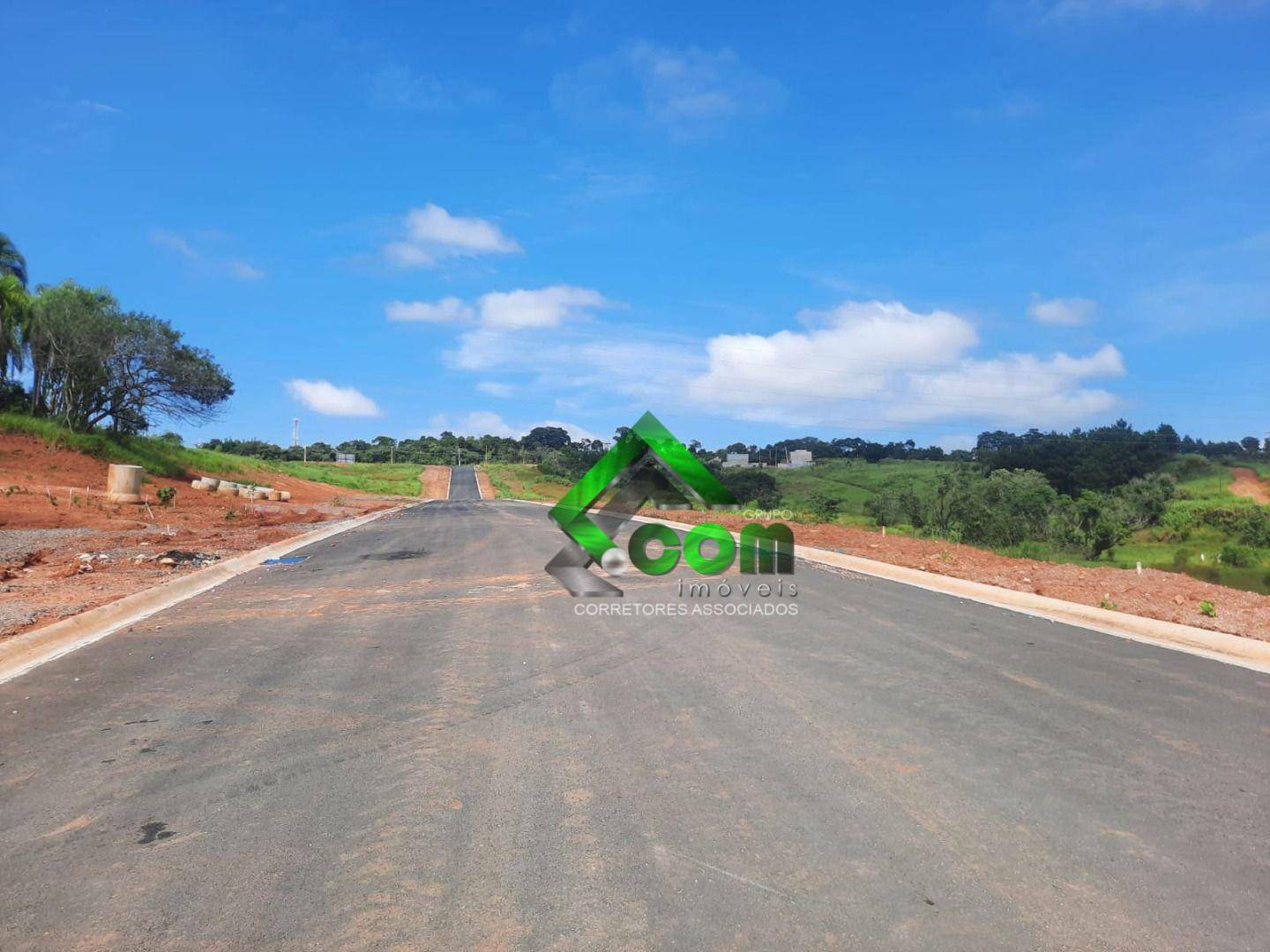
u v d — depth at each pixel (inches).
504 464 5403.5
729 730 198.1
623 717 209.2
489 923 114.0
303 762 178.1
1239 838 141.1
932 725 202.2
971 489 1368.1
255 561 582.6
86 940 111.2
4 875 129.4
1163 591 423.5
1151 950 108.5
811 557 585.3
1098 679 245.8
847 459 4087.1
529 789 162.2
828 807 152.9
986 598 403.2
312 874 128.6
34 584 442.9
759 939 109.9
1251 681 244.5
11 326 1711.4
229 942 110.0
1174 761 177.9
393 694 232.1
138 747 188.5
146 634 319.3
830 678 246.7
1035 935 111.3
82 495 1194.6
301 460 5167.3
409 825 146.0
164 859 134.2
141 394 1866.4
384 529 940.0
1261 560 1088.2
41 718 211.8
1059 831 143.3
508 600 394.6
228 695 231.9
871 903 119.3
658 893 122.0
